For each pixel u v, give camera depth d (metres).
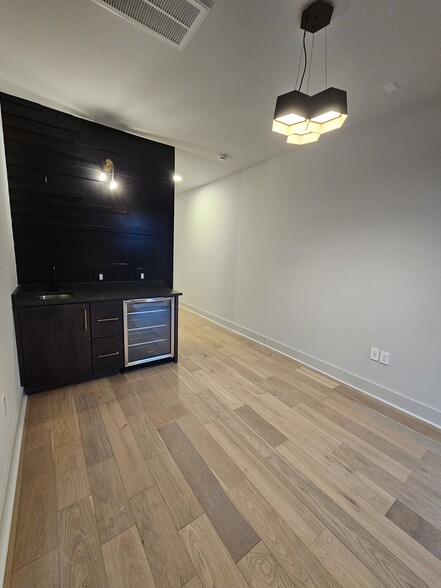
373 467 1.63
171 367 2.84
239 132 2.64
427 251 2.05
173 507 1.31
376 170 2.31
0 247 1.63
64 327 2.26
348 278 2.59
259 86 1.91
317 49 1.52
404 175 2.14
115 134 2.71
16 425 1.71
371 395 2.44
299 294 3.11
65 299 2.26
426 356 2.10
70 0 1.28
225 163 3.54
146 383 2.48
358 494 1.45
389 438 1.89
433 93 1.89
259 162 3.49
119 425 1.89
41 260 2.53
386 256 2.29
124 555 1.10
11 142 2.26
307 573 1.08
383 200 2.28
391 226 2.24
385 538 1.23
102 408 2.07
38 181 2.41
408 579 1.08
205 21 1.37
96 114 2.41
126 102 2.19
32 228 2.44
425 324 2.10
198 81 1.88
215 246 4.55
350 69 1.68
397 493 1.46
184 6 1.29
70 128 2.48
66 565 1.06
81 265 2.73
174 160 3.31
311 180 2.88
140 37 1.50
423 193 2.04
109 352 2.51
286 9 1.28
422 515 1.34
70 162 2.53
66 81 1.94
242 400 2.28
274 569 1.08
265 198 3.49
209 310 4.82
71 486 1.39
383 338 2.35
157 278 3.20
